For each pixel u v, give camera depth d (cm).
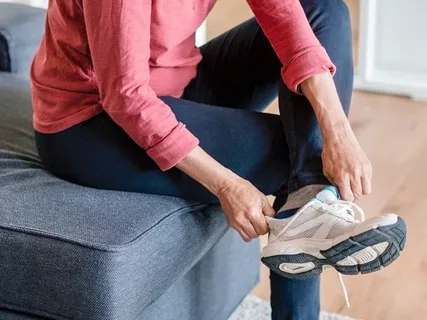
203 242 130
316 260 113
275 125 129
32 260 114
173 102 132
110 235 113
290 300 130
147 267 115
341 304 172
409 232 201
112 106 118
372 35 296
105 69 115
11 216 118
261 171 127
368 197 220
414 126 270
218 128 128
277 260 116
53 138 133
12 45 193
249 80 154
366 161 120
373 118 277
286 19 128
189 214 127
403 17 291
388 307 171
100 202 125
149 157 127
